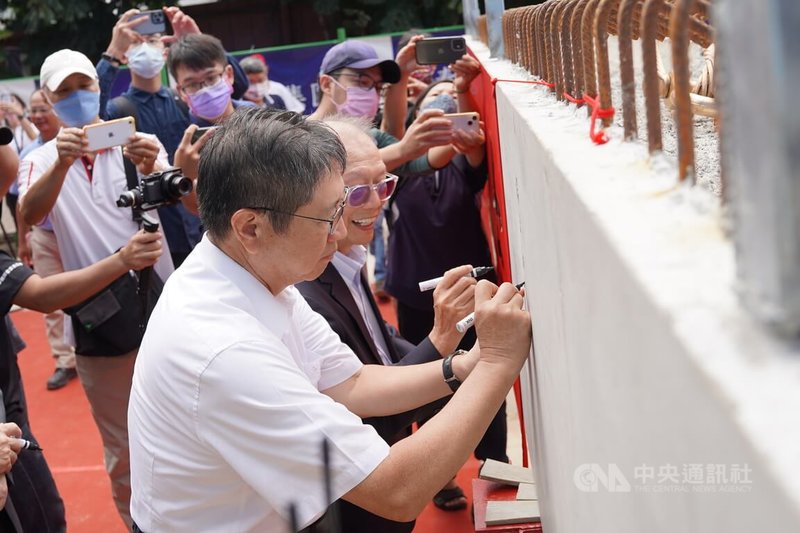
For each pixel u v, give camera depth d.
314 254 1.48
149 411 1.47
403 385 1.82
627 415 0.72
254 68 7.14
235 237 1.48
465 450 1.46
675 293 0.57
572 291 0.98
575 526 1.21
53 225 3.32
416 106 4.05
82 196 3.28
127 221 3.31
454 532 3.37
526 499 2.32
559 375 1.23
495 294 1.60
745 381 0.46
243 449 1.40
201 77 3.75
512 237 2.18
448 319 1.96
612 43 1.98
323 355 1.82
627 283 0.65
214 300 1.45
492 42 2.95
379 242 6.46
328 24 12.98
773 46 0.44
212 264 1.50
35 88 8.46
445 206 3.38
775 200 0.46
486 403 1.48
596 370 0.86
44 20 12.02
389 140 3.62
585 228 0.83
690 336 0.51
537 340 1.54
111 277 2.77
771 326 0.49
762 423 0.42
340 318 2.05
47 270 4.44
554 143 1.12
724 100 0.53
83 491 4.12
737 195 0.52
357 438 1.40
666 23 1.25
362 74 3.72
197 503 1.48
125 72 8.27
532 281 1.56
